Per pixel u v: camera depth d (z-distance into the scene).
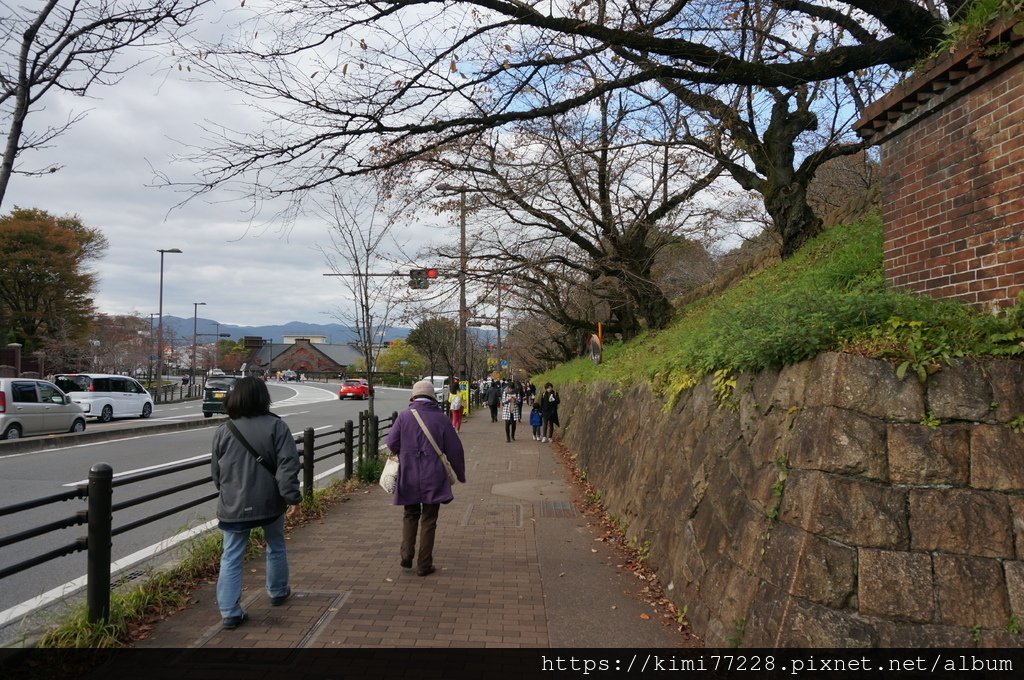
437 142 6.73
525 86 6.50
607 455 9.51
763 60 7.91
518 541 6.95
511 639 4.27
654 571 5.52
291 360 129.50
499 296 15.52
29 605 5.08
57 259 41.28
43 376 38.66
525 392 32.19
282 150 6.01
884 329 3.94
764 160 11.17
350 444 10.44
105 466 4.27
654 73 6.40
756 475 4.11
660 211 14.32
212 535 6.21
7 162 4.47
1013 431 3.37
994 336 3.59
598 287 15.80
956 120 4.49
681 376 6.37
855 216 10.59
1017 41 3.88
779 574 3.53
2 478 10.73
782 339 4.14
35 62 4.51
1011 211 3.98
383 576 5.59
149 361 54.09
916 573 3.25
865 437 3.48
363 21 5.74
